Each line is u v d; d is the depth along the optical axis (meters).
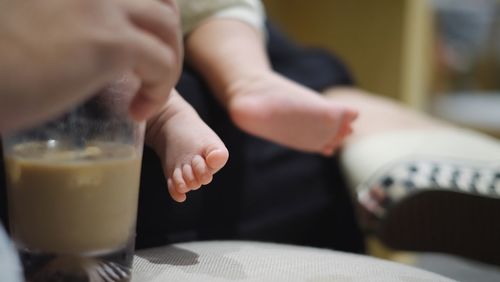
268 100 0.87
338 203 1.13
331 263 0.64
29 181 0.54
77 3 0.45
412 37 1.68
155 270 0.62
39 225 0.54
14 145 0.55
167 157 0.67
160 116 0.68
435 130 1.16
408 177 0.99
